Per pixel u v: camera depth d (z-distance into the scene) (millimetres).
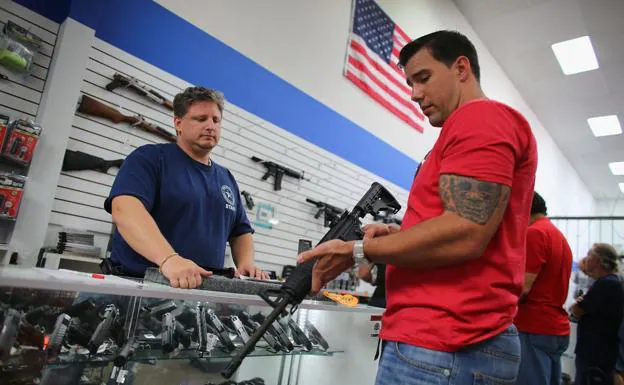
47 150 2359
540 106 8953
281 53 3934
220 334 1220
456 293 865
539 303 2453
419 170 1053
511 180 845
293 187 4000
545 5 6160
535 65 7586
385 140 5180
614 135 9375
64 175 2525
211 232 1881
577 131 9633
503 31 6949
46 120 2369
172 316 1115
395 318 942
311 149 4191
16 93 2365
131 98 2850
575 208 11742
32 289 860
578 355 3469
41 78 2461
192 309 1169
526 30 6777
